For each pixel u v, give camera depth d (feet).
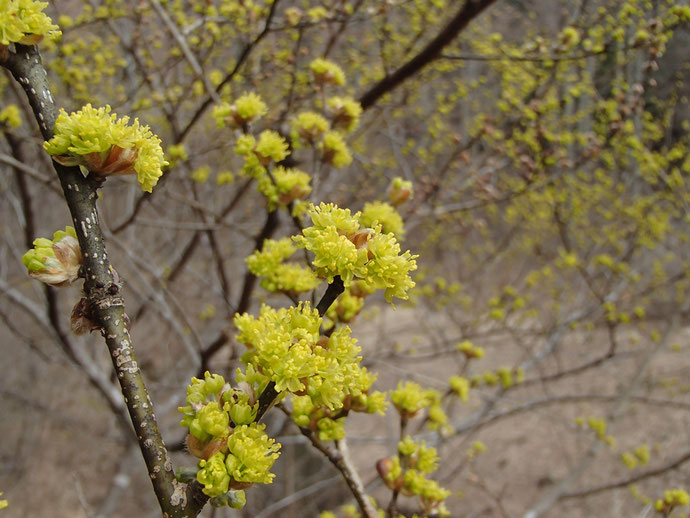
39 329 24.84
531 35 17.21
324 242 3.47
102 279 3.46
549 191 17.29
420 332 27.99
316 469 24.81
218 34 13.03
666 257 21.81
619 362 26.68
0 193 17.49
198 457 3.54
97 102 13.32
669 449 22.62
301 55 14.51
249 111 7.25
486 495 22.98
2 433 24.53
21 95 13.15
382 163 18.95
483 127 14.60
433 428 10.14
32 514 22.56
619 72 15.66
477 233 26.68
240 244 19.40
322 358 3.59
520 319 21.30
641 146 16.08
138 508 24.34
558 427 25.23
